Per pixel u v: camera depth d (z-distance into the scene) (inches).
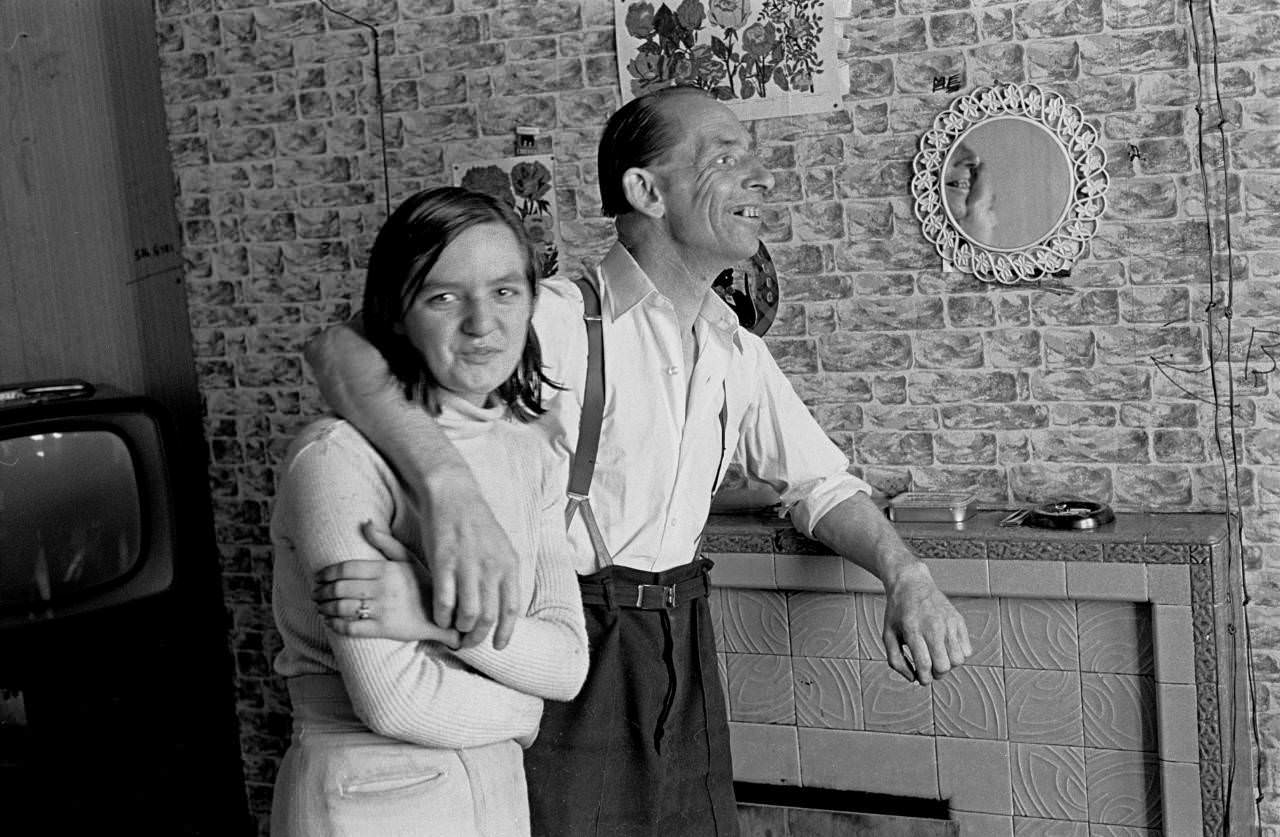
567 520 79.6
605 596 79.0
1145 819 98.1
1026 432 109.2
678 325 81.7
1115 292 105.5
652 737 79.8
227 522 138.3
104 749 116.6
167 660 121.4
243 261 134.1
